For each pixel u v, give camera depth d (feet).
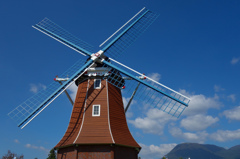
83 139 70.44
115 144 69.56
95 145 69.97
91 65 82.07
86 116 77.15
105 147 69.46
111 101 81.51
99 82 83.71
